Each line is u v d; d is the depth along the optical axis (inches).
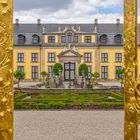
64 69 3270.2
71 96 1535.4
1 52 212.8
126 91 221.9
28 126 745.0
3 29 212.5
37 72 3307.1
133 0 218.7
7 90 214.1
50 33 3292.3
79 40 3299.7
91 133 659.4
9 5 212.8
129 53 220.2
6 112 214.4
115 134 646.5
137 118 221.3
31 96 1560.0
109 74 3314.5
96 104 1106.1
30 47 3297.2
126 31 220.7
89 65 3302.2
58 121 823.1
